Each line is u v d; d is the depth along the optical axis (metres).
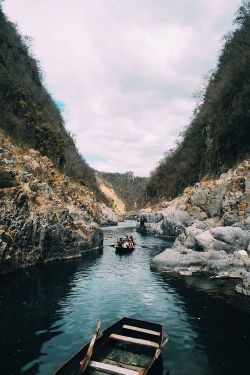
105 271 26.41
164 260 27.30
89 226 39.66
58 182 43.47
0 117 45.00
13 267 25.55
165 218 57.62
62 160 59.44
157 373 10.54
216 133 58.12
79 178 70.62
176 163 97.75
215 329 14.16
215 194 45.16
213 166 56.03
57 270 26.41
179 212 55.38
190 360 11.47
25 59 65.31
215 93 68.31
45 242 29.55
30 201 29.23
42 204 31.06
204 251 26.94
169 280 23.11
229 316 15.73
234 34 69.31
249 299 18.36
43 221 29.41
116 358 11.27
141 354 11.56
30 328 14.15
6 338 13.14
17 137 45.78
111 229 79.00
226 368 10.99
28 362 11.23
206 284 21.75
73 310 16.53
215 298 18.58
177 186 82.88
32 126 51.53
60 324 14.62
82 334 13.59
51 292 19.80
